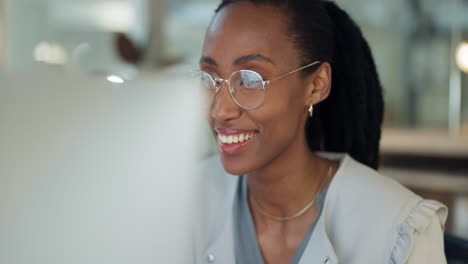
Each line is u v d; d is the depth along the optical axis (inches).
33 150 10.8
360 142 45.1
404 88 201.6
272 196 37.7
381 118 47.5
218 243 36.1
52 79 11.0
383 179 36.7
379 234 33.8
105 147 11.4
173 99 12.3
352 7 198.8
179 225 12.6
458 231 118.0
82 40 164.4
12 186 10.6
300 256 36.5
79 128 11.1
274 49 32.7
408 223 33.3
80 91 11.2
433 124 198.2
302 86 35.3
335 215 35.8
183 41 181.6
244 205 38.9
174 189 12.3
